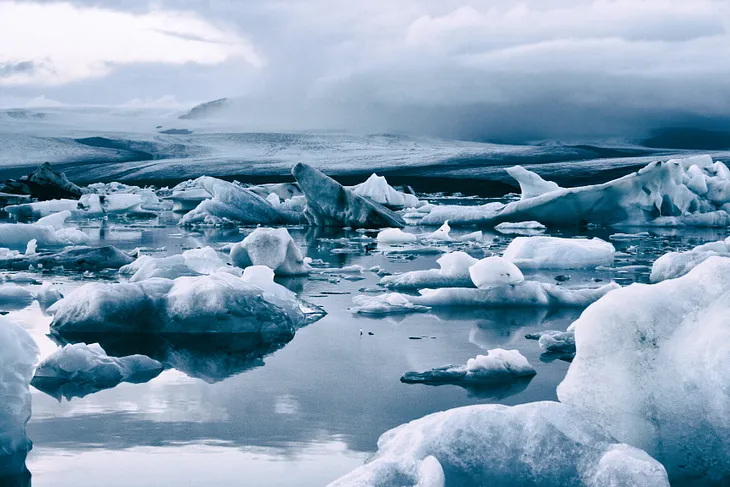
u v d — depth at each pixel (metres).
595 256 12.77
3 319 3.98
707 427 3.49
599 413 3.63
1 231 15.38
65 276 11.13
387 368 5.73
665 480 2.95
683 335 3.61
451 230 22.19
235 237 19.11
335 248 16.31
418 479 2.98
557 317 7.86
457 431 3.27
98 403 4.80
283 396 4.95
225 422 4.41
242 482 3.51
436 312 8.14
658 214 22.16
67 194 36.59
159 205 34.25
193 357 6.09
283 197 34.00
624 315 3.66
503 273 8.52
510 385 5.22
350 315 7.99
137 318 7.02
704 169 24.48
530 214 22.61
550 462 3.19
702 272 3.76
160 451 3.92
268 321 7.02
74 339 6.71
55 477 3.57
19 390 3.89
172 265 10.24
